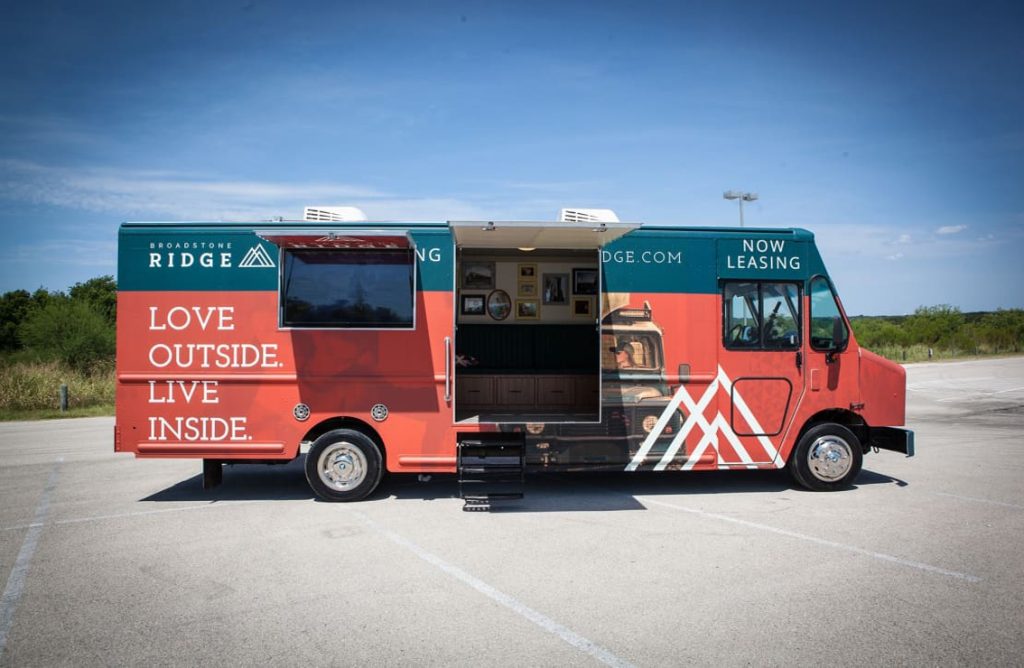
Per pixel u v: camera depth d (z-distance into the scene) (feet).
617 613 14.26
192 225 23.85
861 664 12.03
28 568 17.15
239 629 13.55
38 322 74.02
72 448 37.06
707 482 27.50
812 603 14.73
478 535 19.90
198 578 16.40
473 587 15.75
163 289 23.70
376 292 24.02
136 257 23.71
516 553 18.20
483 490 25.02
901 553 18.04
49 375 62.34
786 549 18.45
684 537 19.58
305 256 23.95
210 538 19.69
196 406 23.70
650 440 24.57
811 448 25.34
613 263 24.71
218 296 23.75
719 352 24.93
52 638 13.16
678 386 24.73
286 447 23.79
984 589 15.48
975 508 22.89
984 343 164.35
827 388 25.30
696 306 24.91
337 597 15.19
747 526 20.72
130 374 23.62
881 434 26.25
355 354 23.89
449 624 13.76
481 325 31.24
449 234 24.11
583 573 16.65
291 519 21.75
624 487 26.58
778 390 25.09
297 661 12.23
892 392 25.62
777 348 25.14
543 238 24.18
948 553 18.04
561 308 31.55
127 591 15.58
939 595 15.14
